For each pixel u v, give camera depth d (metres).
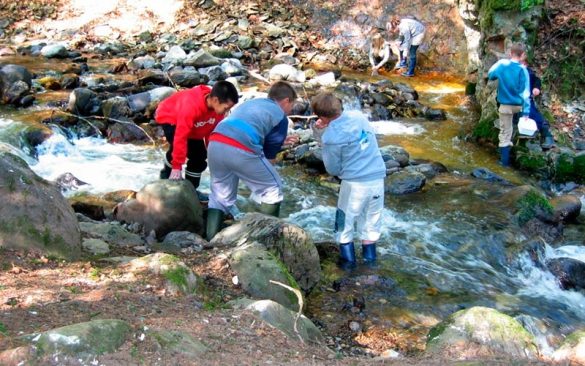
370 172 5.16
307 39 13.06
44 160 7.23
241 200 6.42
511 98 7.92
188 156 5.90
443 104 10.41
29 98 8.53
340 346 4.16
